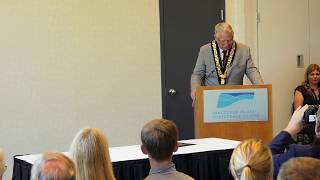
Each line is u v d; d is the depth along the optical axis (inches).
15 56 219.8
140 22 244.4
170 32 253.1
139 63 244.7
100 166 97.0
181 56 255.4
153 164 98.0
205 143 147.1
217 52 185.6
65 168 74.6
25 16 221.0
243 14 261.9
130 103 242.7
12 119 219.5
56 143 227.8
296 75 278.1
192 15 257.9
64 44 228.2
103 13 235.6
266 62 268.8
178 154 129.1
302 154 104.7
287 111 275.7
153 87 248.4
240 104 162.4
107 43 236.7
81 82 231.9
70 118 229.9
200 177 132.3
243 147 81.0
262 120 163.2
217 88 161.8
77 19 230.4
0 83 217.5
